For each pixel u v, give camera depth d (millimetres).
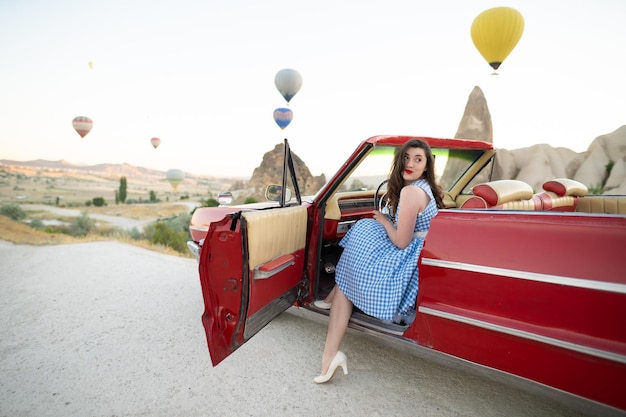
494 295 1674
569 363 1500
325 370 2283
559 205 3119
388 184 2326
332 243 3154
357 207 3244
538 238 1588
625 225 1417
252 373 2480
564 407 2145
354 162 2414
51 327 3207
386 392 2279
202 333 3092
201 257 2037
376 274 2098
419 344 2010
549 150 30500
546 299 1530
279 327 3180
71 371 2498
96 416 2037
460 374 2484
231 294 2064
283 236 2363
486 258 1689
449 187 3598
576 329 1468
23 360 2646
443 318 1838
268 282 2279
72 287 4344
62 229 19547
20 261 5703
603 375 1426
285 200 2604
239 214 2016
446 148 2822
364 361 2643
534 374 1620
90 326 3229
